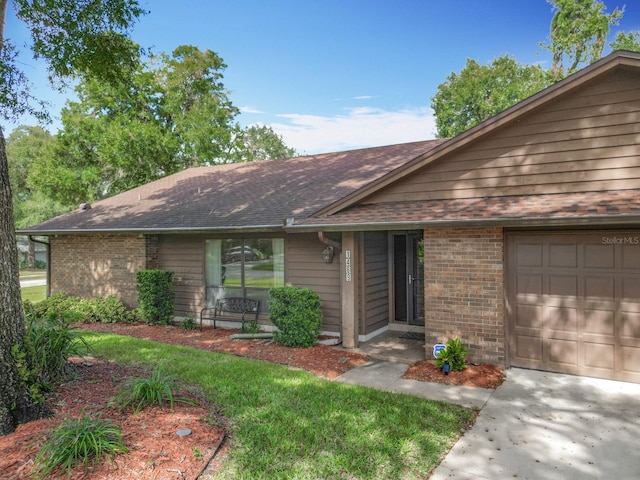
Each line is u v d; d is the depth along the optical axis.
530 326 7.02
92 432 3.86
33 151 37.88
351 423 4.91
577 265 6.67
